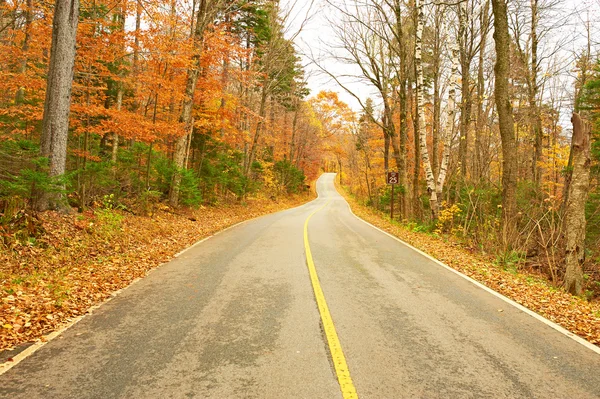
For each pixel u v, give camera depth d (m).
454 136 21.95
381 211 29.03
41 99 13.66
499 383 3.43
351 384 3.33
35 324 4.57
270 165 38.53
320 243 11.62
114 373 3.45
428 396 3.16
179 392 3.14
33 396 3.04
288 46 22.33
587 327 5.11
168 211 14.95
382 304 5.73
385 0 18.12
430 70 23.27
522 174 24.97
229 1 17.27
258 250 10.07
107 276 6.82
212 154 20.91
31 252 7.07
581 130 7.86
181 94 14.16
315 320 4.93
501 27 10.85
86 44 11.57
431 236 14.65
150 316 4.99
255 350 4.00
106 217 9.88
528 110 19.77
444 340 4.41
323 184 81.81
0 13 13.33
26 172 7.98
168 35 12.61
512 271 9.24
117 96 18.61
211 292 6.12
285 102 40.34
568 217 8.12
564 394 3.27
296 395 3.13
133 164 14.41
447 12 17.81
